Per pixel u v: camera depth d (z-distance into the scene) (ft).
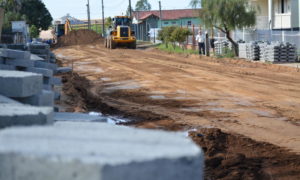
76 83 69.56
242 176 25.00
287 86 70.54
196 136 34.58
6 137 8.30
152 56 147.23
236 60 120.88
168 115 45.96
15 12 213.05
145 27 357.61
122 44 206.39
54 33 341.00
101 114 45.93
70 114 24.44
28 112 12.23
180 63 116.78
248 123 41.96
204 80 78.33
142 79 80.84
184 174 7.29
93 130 9.25
